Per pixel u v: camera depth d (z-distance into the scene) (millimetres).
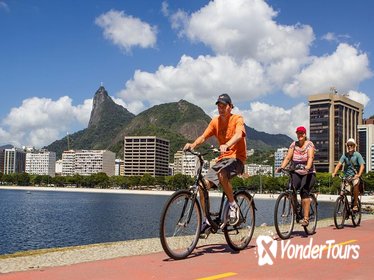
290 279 6203
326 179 154000
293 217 10258
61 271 6527
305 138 10641
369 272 6695
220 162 7938
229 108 8148
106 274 6340
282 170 10469
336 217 12227
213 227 7891
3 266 6891
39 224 61531
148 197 188875
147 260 7395
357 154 12852
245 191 8625
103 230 53062
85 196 192750
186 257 7602
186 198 7555
